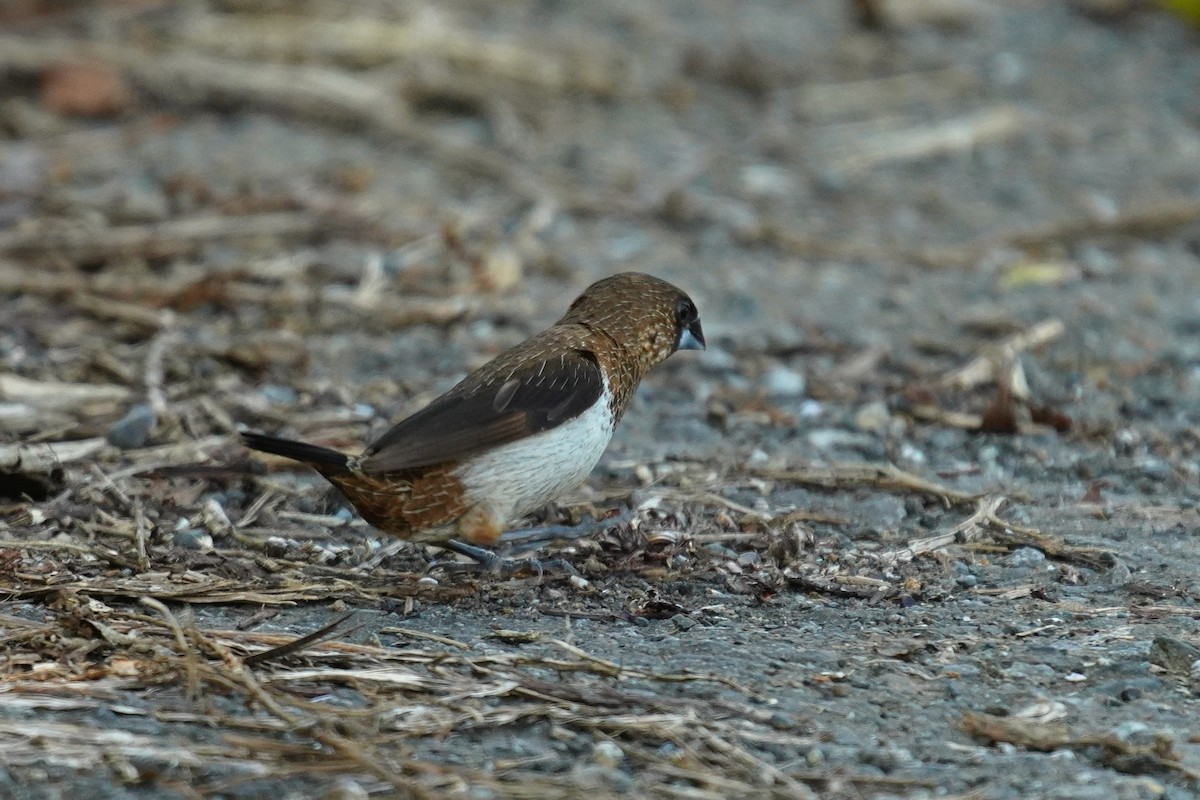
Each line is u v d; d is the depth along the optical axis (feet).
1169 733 23.06
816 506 32.65
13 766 21.07
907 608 27.81
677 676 24.29
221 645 24.38
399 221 50.24
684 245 51.26
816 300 47.16
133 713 22.59
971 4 77.97
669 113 62.85
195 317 42.88
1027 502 33.22
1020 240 52.37
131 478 32.40
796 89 66.23
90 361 38.81
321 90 59.67
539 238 50.83
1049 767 22.17
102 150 55.26
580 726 22.79
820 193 56.65
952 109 64.80
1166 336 44.68
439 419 26.20
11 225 47.57
